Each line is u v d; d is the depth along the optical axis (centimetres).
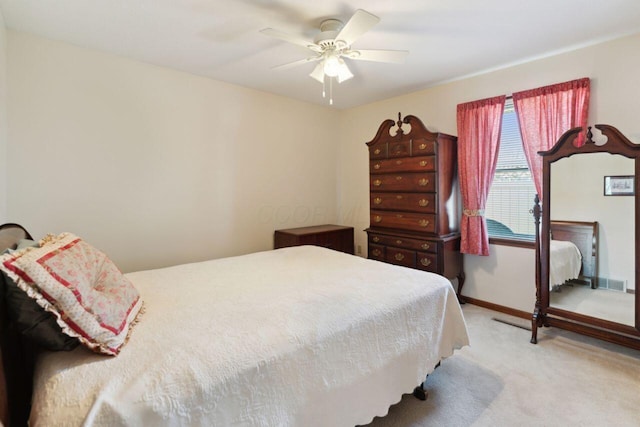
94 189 268
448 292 191
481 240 312
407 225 328
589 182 236
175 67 300
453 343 191
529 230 302
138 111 287
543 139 273
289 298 161
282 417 112
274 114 387
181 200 318
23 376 120
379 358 147
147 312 142
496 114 301
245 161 364
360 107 440
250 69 305
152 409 87
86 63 258
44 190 245
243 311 145
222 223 349
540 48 258
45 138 244
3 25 214
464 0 191
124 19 213
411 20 214
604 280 232
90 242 268
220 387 99
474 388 194
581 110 253
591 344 248
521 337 261
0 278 99
